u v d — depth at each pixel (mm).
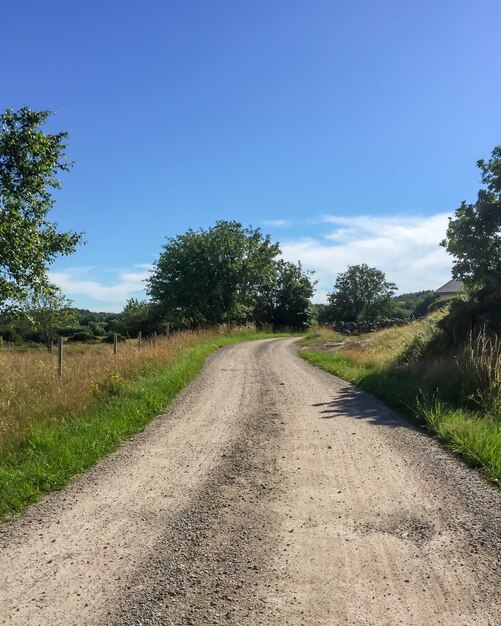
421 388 10328
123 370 13047
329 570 3705
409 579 3537
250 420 9188
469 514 4645
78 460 6465
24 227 17469
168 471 6246
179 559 3932
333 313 80000
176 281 49031
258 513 4852
